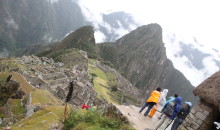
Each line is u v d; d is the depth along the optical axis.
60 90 35.75
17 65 49.28
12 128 13.02
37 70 46.66
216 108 10.02
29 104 19.66
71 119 12.92
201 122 10.34
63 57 85.06
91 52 166.62
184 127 10.93
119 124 11.83
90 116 12.53
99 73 95.44
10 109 19.56
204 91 10.41
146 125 12.39
